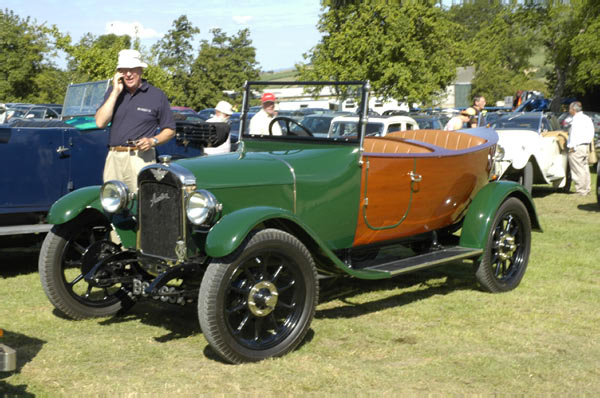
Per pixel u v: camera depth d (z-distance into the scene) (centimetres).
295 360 404
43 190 626
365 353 418
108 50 2814
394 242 539
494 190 568
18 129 608
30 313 501
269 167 448
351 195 481
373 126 1048
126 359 407
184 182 404
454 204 563
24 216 620
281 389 361
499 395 354
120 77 528
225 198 421
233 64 6900
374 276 462
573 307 523
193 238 416
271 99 531
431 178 531
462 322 483
